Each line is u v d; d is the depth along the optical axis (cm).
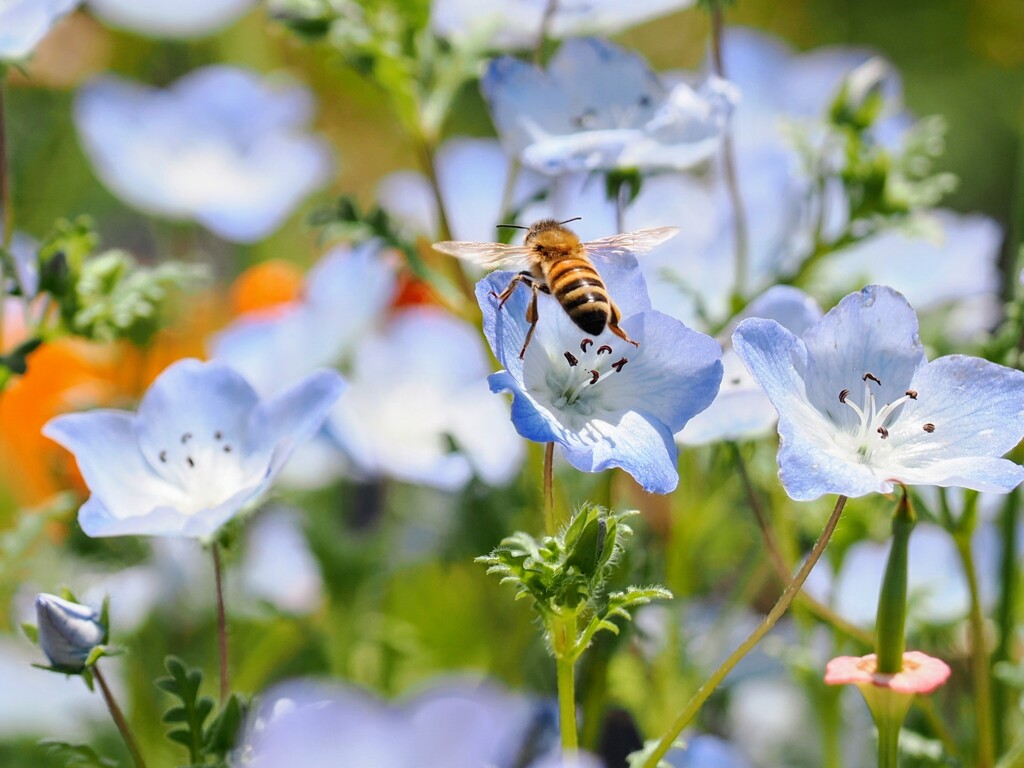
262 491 26
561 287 25
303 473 35
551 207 32
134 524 25
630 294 26
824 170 32
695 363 25
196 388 27
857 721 33
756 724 33
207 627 33
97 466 26
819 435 24
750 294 32
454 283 33
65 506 31
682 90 28
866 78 31
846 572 31
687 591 32
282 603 34
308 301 34
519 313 25
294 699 26
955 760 28
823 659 32
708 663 32
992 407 24
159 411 27
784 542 32
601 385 25
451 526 35
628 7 31
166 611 33
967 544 28
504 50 32
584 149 28
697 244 32
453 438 32
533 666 33
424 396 34
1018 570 32
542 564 24
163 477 27
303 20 31
